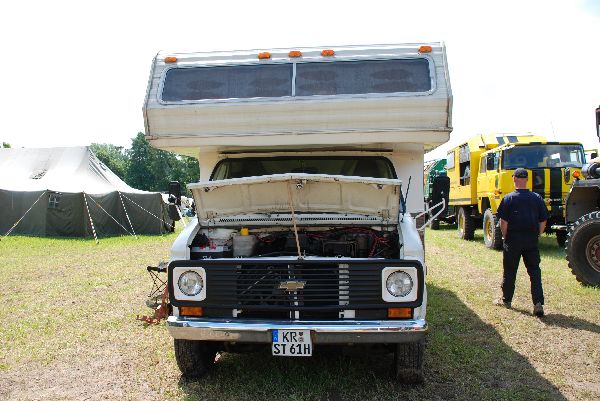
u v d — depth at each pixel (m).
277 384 3.81
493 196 10.97
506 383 3.82
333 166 4.91
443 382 3.84
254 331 3.41
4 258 11.16
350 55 4.47
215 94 4.46
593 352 4.44
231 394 3.71
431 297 6.48
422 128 4.21
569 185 9.95
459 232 14.03
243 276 3.54
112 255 11.66
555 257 9.58
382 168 4.89
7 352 4.71
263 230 4.10
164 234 17.72
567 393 3.64
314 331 3.35
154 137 4.43
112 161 82.56
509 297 5.93
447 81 4.25
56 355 4.62
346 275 3.46
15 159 18.56
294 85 4.40
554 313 5.66
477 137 12.98
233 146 4.59
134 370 4.23
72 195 15.70
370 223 3.93
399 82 4.33
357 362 4.29
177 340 3.88
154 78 4.54
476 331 5.06
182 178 79.44
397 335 3.33
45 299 6.91
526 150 10.52
